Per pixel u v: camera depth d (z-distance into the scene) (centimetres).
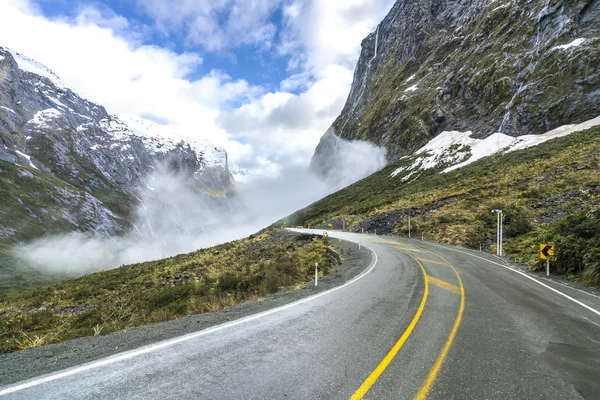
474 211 3134
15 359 464
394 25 15612
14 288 4947
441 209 3566
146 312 1223
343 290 987
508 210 2700
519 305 821
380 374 396
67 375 387
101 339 564
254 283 1427
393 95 11856
